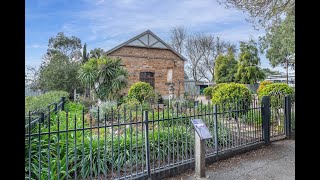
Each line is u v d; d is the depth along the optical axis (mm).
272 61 21297
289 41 9461
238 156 4820
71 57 26125
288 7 6293
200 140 3789
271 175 3848
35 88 15406
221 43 33094
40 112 4566
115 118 6430
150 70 19469
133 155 4105
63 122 5402
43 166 3391
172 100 13109
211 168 4191
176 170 3908
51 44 25672
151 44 19594
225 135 5035
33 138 3742
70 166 3633
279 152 5051
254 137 5445
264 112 5566
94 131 5199
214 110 4711
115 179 3379
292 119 6363
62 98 8625
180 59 20672
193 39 33312
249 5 6633
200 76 33281
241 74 24859
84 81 13312
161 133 4598
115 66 13562
